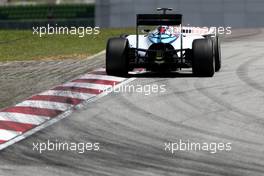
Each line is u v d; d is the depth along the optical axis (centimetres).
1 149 3588
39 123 4138
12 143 3703
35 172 3161
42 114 4366
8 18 16488
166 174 3100
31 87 5353
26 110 4488
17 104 4684
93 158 3384
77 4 16238
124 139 3722
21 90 5238
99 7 16212
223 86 5134
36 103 4697
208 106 4459
